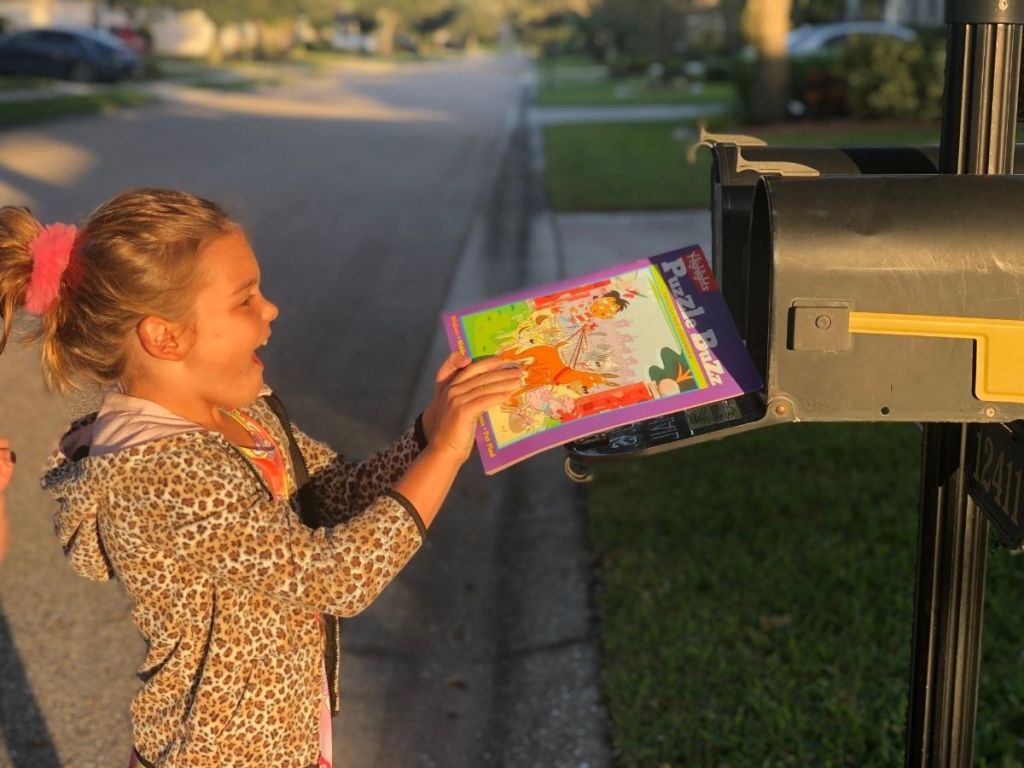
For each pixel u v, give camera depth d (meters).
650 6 41.84
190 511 1.57
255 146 18.83
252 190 13.94
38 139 18.72
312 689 1.75
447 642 3.73
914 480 4.69
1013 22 1.65
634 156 16.62
